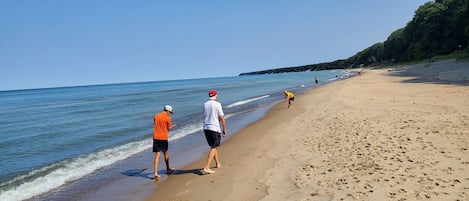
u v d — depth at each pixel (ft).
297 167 24.27
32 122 84.17
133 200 22.63
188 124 61.05
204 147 38.65
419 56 291.99
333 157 25.30
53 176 30.27
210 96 26.08
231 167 27.40
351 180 19.63
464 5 240.73
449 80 93.35
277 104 82.17
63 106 150.41
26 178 30.04
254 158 29.40
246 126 51.62
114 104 138.10
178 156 35.27
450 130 28.68
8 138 57.06
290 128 42.75
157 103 126.52
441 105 44.60
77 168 32.83
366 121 38.42
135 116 82.84
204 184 23.76
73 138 53.67
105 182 27.48
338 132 34.40
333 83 155.12
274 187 20.79
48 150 44.98
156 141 27.07
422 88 75.97
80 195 24.61
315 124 42.32
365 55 527.40
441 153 22.41
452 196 15.81
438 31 281.13
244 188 21.57
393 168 20.61
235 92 168.96
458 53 217.97
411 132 29.63
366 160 23.06
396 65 317.83
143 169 30.89
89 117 87.25
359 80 148.56
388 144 26.43
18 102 230.89
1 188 27.25
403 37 342.03
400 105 49.21
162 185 25.12
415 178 18.52
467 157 21.02
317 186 19.61
